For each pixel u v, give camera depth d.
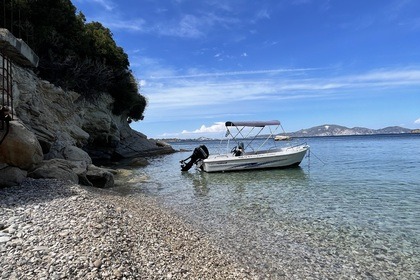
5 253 4.55
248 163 21.89
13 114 10.03
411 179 17.45
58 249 4.84
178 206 11.59
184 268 5.50
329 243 7.56
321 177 18.86
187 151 57.59
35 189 8.73
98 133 33.03
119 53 36.72
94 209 7.29
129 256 5.26
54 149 15.88
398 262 6.49
